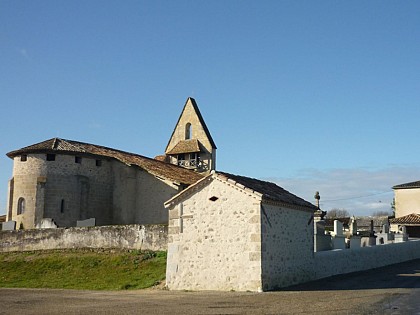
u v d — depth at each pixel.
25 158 38.34
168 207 20.64
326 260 23.14
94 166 39.50
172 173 40.72
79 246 29.31
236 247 18.73
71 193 37.94
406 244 35.16
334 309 12.84
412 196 55.78
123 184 39.56
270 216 19.09
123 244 27.88
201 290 19.17
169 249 20.39
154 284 21.42
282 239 19.67
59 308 13.75
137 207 39.06
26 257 29.47
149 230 27.12
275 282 18.80
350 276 23.31
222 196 19.41
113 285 22.53
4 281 25.47
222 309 13.12
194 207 20.03
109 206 40.00
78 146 39.81
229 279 18.67
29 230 31.12
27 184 37.66
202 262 19.44
